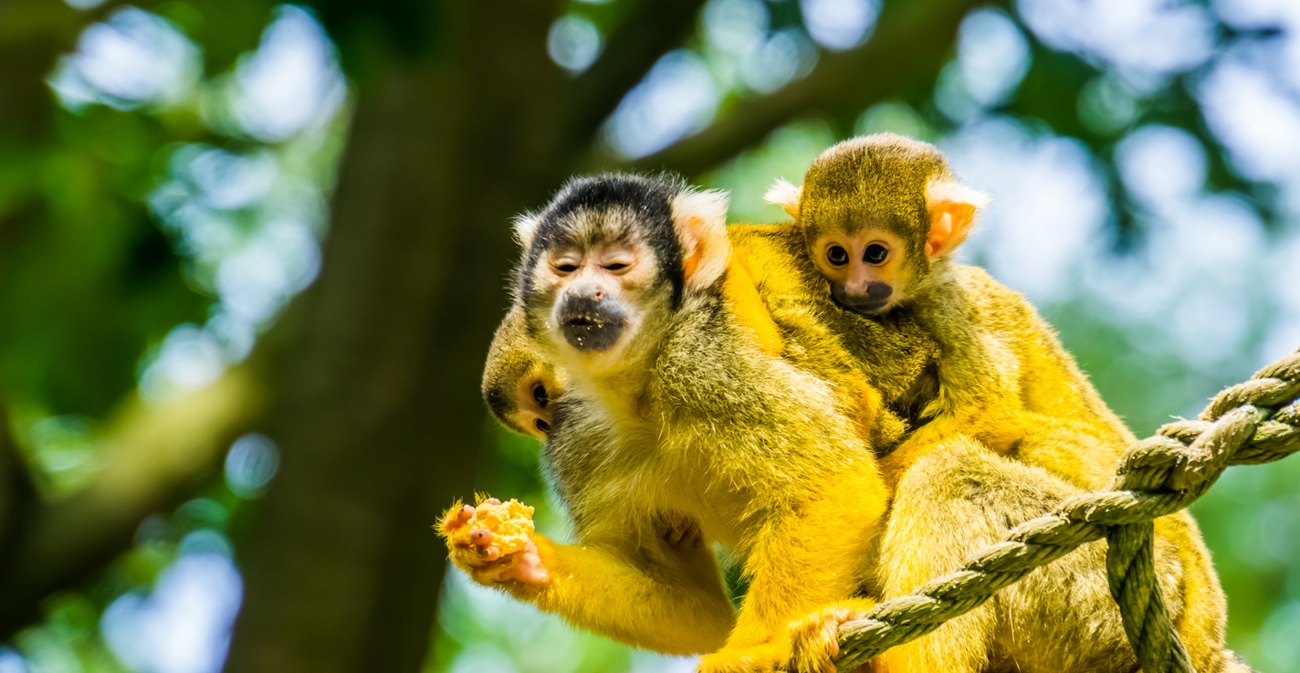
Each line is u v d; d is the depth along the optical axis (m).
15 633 14.09
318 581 13.35
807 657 5.68
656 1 16.33
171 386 16.64
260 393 14.99
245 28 10.64
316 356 14.20
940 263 7.75
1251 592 18.84
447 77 13.94
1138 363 18.97
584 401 7.54
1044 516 5.42
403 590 13.89
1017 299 8.06
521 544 6.55
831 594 6.21
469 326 14.60
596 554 7.11
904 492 6.43
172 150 15.10
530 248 7.57
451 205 14.65
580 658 18.20
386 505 13.85
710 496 6.95
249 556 13.75
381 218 14.54
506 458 15.68
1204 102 15.73
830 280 7.71
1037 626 6.18
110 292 13.58
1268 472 19.41
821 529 6.30
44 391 14.47
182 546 16.58
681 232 7.12
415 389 14.21
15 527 13.67
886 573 6.32
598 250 7.13
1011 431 7.07
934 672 6.07
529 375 8.05
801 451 6.48
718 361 6.76
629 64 16.23
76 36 12.44
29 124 12.79
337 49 10.12
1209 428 5.18
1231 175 15.90
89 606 16.36
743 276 7.13
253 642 13.16
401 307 14.30
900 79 15.60
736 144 15.19
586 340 6.87
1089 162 16.12
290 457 13.91
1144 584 5.35
